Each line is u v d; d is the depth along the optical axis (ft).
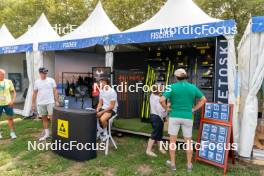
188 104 15.55
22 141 21.38
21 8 62.08
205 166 16.40
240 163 17.08
